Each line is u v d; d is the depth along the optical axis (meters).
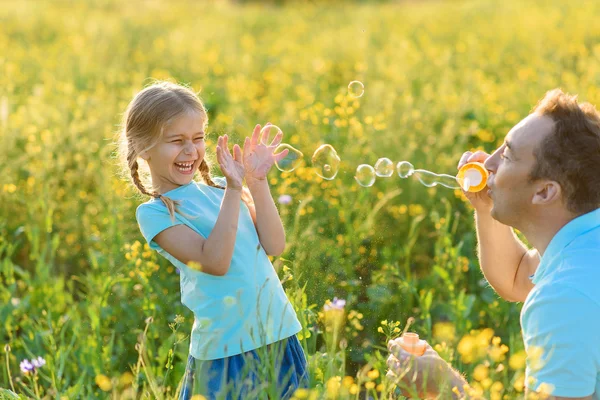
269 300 3.35
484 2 20.50
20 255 6.38
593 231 2.78
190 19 20.86
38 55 12.70
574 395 2.58
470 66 11.26
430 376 3.04
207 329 3.30
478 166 3.36
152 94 3.42
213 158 6.30
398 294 5.23
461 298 4.69
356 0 27.52
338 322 3.64
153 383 3.36
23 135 7.61
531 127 2.84
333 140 6.92
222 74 11.88
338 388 3.02
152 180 3.52
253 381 3.25
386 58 11.88
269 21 20.56
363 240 5.90
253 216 3.62
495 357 2.87
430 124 7.78
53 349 4.19
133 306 4.96
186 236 3.32
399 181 6.57
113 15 21.02
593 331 2.57
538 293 2.69
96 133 7.71
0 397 3.67
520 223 2.97
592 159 2.76
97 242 5.84
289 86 10.25
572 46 11.62
